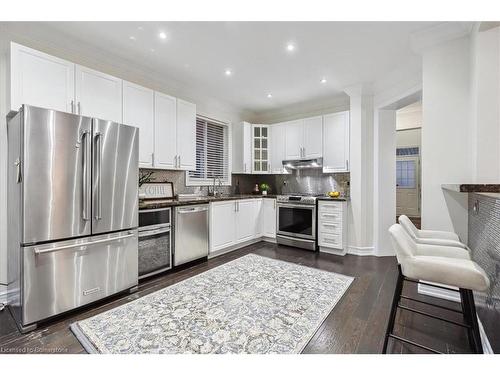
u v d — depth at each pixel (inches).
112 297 92.6
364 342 66.1
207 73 131.7
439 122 93.7
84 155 82.4
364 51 108.4
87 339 66.8
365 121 148.9
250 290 97.4
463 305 64.6
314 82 143.6
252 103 183.2
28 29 90.7
